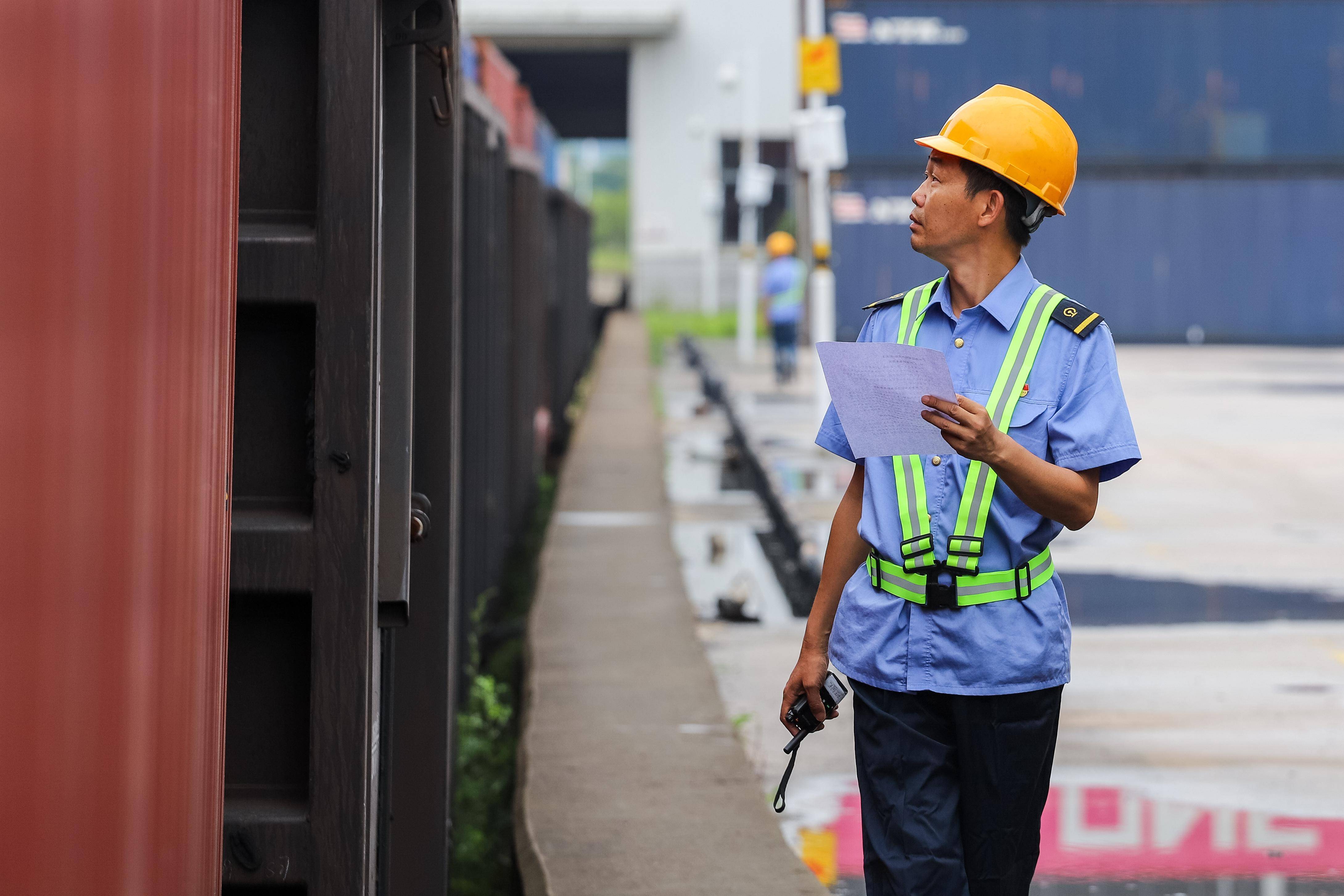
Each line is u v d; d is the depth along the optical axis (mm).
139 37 2443
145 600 2471
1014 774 4469
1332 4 52750
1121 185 54000
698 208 73062
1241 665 12391
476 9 71188
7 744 1945
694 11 71938
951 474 4422
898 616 4496
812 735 10312
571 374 31406
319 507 4039
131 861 2398
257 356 4125
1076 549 17938
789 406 35062
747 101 51312
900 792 4562
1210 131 53562
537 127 20812
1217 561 17109
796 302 39656
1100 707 11086
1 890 1930
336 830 4051
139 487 2443
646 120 72688
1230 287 54375
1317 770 9531
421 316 5020
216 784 2959
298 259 4023
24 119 2006
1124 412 4348
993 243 4520
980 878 4504
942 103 52406
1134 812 8719
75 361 2172
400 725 5203
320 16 4031
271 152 4137
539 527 19109
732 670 12156
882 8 52125
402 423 4398
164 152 2582
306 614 4117
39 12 2051
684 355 50188
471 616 10602
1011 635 4402
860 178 52656
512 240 15703
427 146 4906
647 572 14891
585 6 71062
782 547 18109
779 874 6902
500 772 9734
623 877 6840
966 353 4480
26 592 2002
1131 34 53000
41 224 2057
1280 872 7781
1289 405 34406
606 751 8961
